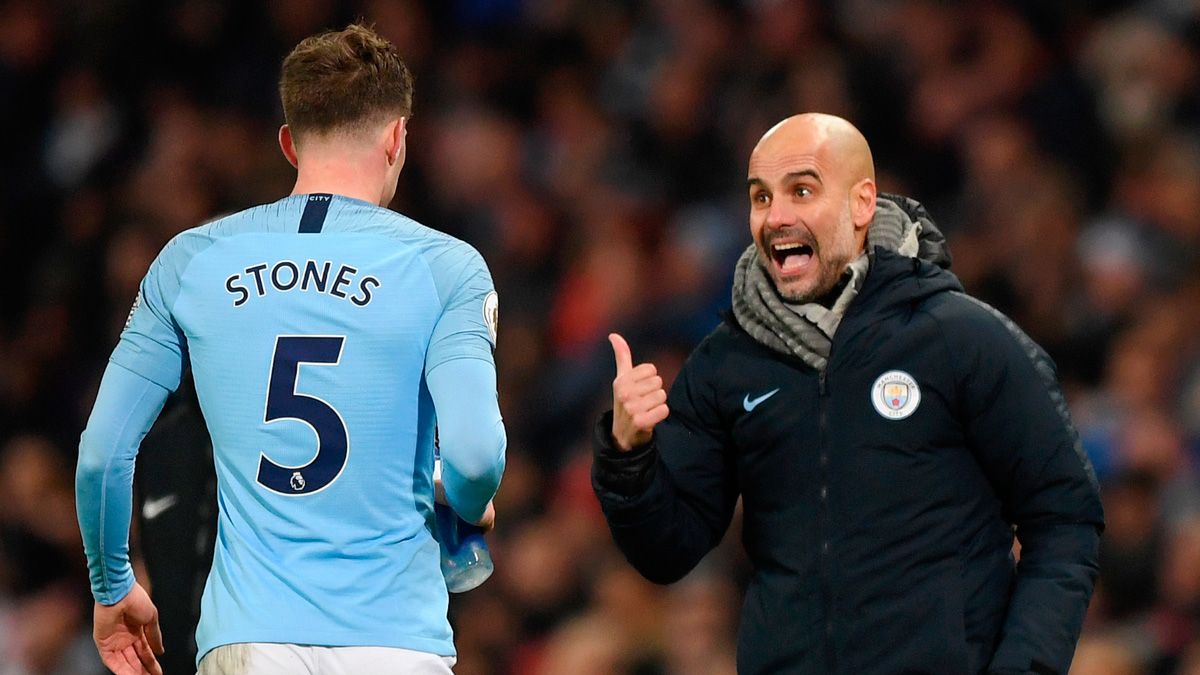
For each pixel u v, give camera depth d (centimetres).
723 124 3747
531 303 3541
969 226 3362
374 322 1234
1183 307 3077
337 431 1220
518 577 2884
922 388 1305
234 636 1202
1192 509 2677
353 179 1288
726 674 2589
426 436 1251
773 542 1331
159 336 1266
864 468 1303
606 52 4069
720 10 3941
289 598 1202
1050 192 3338
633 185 3716
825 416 1317
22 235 4103
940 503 1298
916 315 1322
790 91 3675
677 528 1346
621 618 2697
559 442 3241
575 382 3275
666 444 1371
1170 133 3500
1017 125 3544
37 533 3228
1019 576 1295
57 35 4328
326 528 1213
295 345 1233
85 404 3628
